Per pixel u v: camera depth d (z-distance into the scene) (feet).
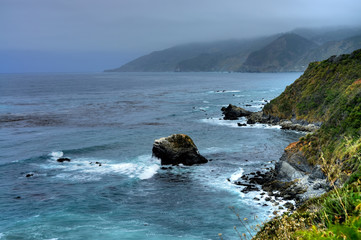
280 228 20.66
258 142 185.47
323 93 223.92
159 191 110.22
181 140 144.36
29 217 90.07
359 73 210.59
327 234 12.94
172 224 84.84
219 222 85.30
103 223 86.07
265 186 110.52
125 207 96.99
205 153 161.68
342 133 112.37
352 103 122.93
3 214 92.22
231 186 113.29
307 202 35.01
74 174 130.72
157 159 145.89
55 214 92.17
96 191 111.04
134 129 233.14
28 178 126.11
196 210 93.56
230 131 220.23
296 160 116.06
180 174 128.57
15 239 77.41
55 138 203.92
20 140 198.90
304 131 212.43
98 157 157.58
